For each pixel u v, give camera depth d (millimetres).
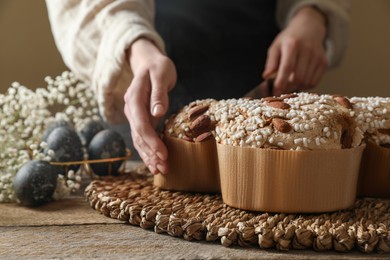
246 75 1476
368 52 2002
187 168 964
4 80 1945
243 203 885
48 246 828
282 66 1277
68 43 1207
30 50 1937
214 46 1459
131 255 801
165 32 1446
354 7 1984
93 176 1142
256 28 1471
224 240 820
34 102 1108
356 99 951
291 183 864
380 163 941
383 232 804
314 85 1360
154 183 1003
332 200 875
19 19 1922
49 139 1054
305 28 1333
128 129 1377
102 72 1154
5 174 1019
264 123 880
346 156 873
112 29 1138
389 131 932
